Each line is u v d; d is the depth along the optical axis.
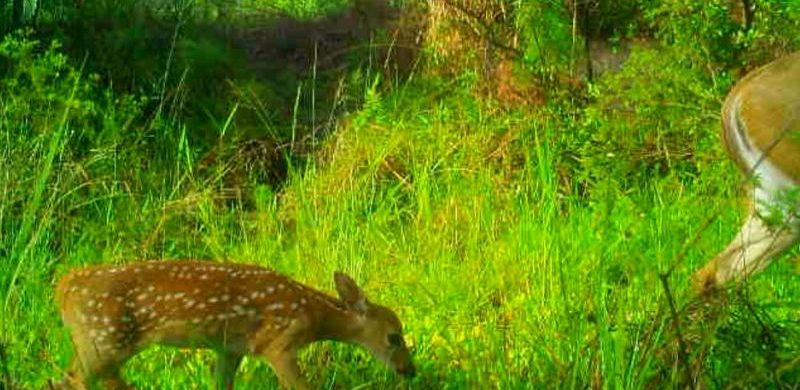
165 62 5.90
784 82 3.65
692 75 4.63
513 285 3.62
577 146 4.70
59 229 4.03
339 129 5.36
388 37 6.56
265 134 5.46
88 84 4.41
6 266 3.54
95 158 4.31
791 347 3.10
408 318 3.37
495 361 3.11
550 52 5.26
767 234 3.54
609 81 4.72
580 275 3.51
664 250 3.59
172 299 2.91
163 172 4.67
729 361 3.06
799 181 3.55
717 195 4.20
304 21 7.08
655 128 4.54
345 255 3.80
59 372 2.90
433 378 3.14
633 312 3.16
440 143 4.88
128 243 3.81
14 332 3.13
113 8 6.07
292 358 2.95
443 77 5.88
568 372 3.00
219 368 2.99
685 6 4.77
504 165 4.85
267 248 3.91
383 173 4.88
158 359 3.18
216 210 4.36
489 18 5.77
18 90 4.58
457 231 4.18
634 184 4.41
